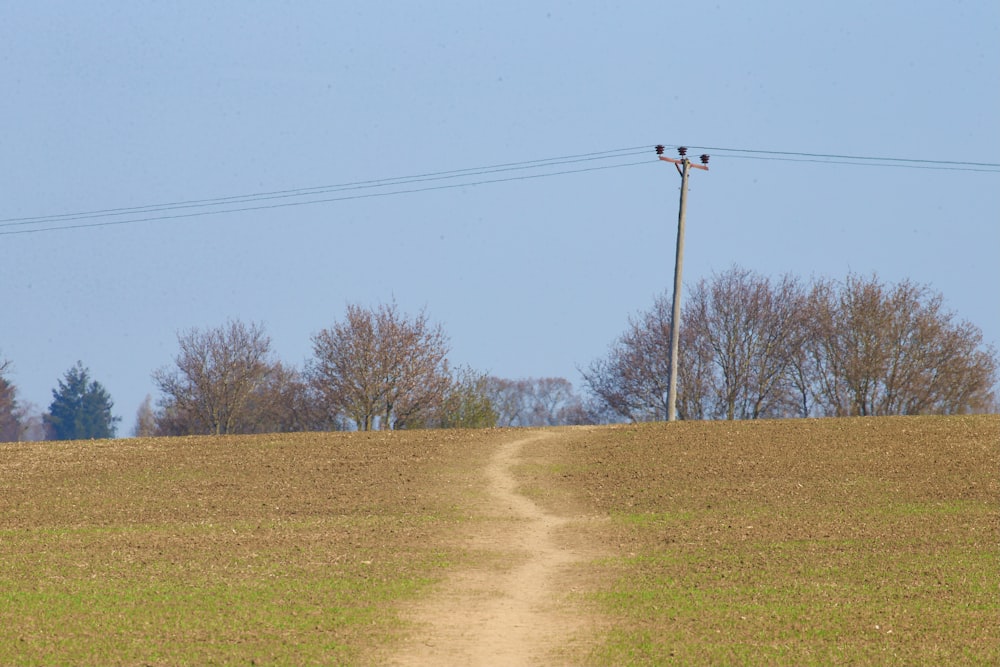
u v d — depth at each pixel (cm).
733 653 5266
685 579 7081
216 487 11325
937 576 6919
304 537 8812
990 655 5112
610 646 5466
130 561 7856
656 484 10806
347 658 5281
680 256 14612
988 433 12962
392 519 9588
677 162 14612
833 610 6081
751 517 9331
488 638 5675
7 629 5772
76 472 12288
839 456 11900
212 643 5528
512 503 10219
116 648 5422
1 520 9938
